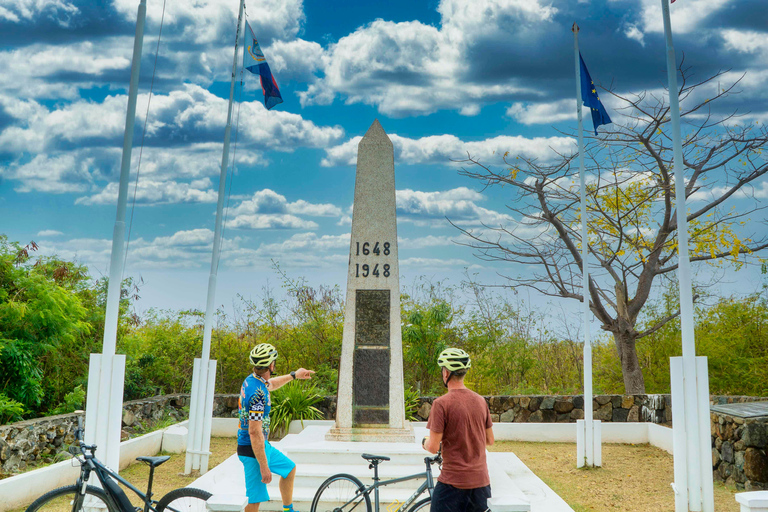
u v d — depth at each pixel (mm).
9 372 9281
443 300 14117
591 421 9375
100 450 6328
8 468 7910
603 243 14180
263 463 5059
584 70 10047
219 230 9078
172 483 8297
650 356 14461
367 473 7293
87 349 11172
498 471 7996
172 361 13758
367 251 8961
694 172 13328
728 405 8750
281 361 14000
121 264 6617
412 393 12547
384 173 9094
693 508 6734
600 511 7133
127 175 6723
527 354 14367
